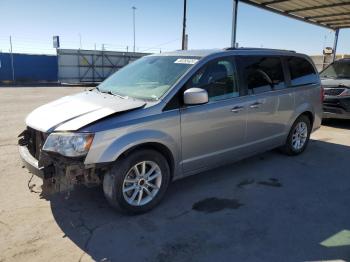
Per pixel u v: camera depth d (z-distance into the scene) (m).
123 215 3.85
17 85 26.66
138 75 4.71
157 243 3.32
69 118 3.64
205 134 4.35
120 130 3.56
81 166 3.42
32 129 3.93
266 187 4.75
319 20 13.93
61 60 29.05
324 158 6.14
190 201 4.25
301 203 4.26
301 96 5.94
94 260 3.05
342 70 9.70
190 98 3.92
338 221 3.81
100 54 30.80
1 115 10.23
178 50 5.14
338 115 8.64
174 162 4.12
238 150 4.92
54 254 3.11
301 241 3.39
